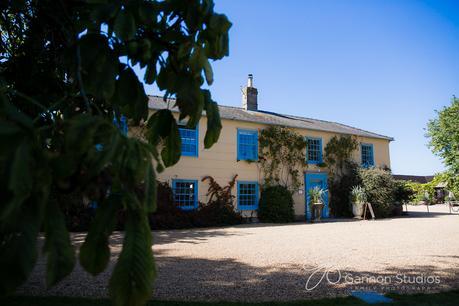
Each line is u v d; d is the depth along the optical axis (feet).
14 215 2.43
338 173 60.29
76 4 6.36
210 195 47.44
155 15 4.60
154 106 44.21
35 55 8.03
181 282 15.23
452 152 56.29
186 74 4.66
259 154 52.49
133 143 3.14
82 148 2.76
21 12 7.91
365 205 54.39
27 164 2.44
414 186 113.09
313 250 24.27
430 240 29.40
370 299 12.56
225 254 22.70
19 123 2.66
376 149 66.39
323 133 59.88
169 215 41.14
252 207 50.83
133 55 4.83
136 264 2.91
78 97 6.45
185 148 47.09
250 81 61.87
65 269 2.76
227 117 49.93
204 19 4.65
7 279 2.39
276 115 62.75
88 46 4.42
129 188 3.10
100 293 13.19
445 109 58.03
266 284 14.96
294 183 54.75
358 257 21.49
